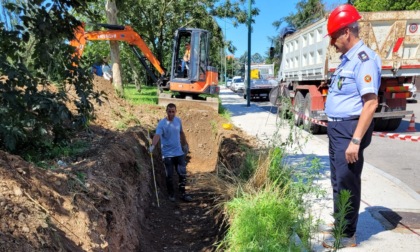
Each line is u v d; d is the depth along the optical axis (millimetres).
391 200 4797
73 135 5324
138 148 6301
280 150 4809
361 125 3109
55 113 3869
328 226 3848
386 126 10914
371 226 3988
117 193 4152
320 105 10305
